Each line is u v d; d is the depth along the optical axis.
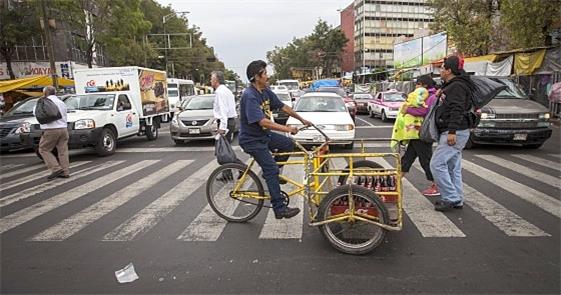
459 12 23.22
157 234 4.65
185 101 13.92
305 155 4.40
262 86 4.46
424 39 37.00
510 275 3.48
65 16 26.36
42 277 3.65
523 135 9.48
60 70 32.34
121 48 29.73
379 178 4.29
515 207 5.31
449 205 5.18
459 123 4.83
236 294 3.27
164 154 10.74
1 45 28.00
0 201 6.26
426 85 5.73
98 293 3.35
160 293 3.32
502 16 18.36
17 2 27.97
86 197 6.35
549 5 15.41
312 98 11.65
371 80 55.62
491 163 8.22
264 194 4.93
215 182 5.14
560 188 6.23
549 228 4.54
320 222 4.09
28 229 4.92
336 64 81.06
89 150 11.87
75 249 4.26
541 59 16.62
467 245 4.12
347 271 3.63
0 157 11.41
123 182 7.37
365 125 17.53
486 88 5.04
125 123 11.73
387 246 4.15
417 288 3.29
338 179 4.59
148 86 14.62
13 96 21.62
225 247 4.23
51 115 7.52
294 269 3.69
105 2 27.53
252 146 4.44
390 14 87.56
